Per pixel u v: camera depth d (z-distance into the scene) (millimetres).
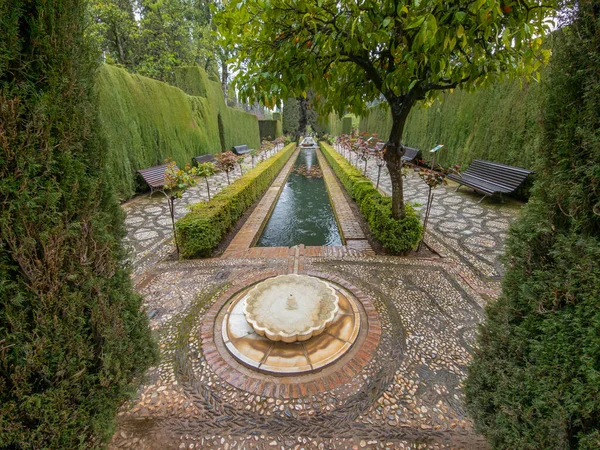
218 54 16703
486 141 7738
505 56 2557
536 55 2420
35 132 982
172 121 9555
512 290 1286
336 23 2285
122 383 1346
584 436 906
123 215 1506
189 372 2090
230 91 2854
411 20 1878
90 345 1222
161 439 1651
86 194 1185
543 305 1104
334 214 6691
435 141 10555
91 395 1183
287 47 2330
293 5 2199
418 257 3936
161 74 14039
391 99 3416
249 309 2535
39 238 1002
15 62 947
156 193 8102
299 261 3846
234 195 5316
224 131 14445
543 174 1134
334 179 10031
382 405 1830
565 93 1015
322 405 1833
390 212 4035
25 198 956
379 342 2354
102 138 1337
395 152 3664
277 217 6801
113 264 1352
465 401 1548
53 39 1039
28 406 961
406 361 2168
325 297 2709
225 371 2092
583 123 956
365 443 1619
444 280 3324
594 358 901
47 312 1034
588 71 931
